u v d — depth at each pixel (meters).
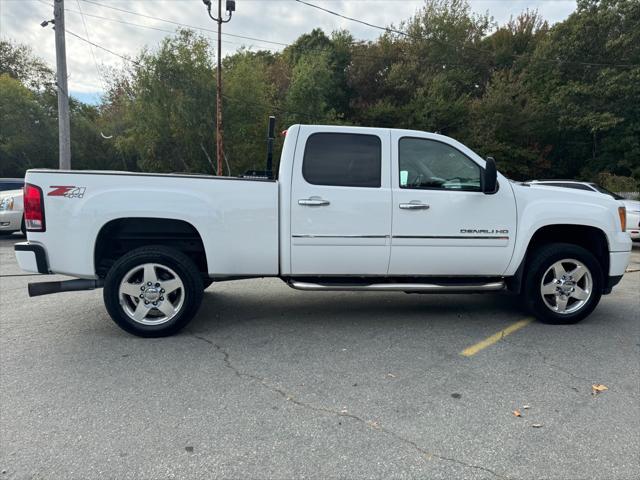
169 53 23.14
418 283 4.54
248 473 2.29
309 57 29.44
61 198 3.98
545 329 4.57
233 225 4.21
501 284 4.58
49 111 31.42
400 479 2.25
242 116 25.09
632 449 2.51
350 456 2.43
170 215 4.08
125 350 3.95
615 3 25.86
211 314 5.08
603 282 4.73
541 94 30.44
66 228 4.00
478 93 34.69
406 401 3.05
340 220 4.29
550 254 4.55
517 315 5.05
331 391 3.19
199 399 3.06
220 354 3.87
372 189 4.32
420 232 4.38
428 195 4.37
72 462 2.36
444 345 4.10
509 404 3.01
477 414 2.88
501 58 35.66
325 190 4.26
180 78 23.41
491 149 28.95
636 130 26.14
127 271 4.10
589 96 26.55
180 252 4.24
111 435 2.62
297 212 4.25
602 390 3.22
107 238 4.28
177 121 24.03
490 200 4.45
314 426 2.73
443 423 2.77
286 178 4.25
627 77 24.84
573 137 29.77
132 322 4.17
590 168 29.20
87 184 4.02
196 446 2.52
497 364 3.67
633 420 2.82
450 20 35.31
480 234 4.45
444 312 5.17
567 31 28.22
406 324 4.72
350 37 36.84
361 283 4.48
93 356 3.81
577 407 2.97
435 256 4.44
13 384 3.27
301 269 4.36
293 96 27.83
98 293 6.11
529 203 4.55
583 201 4.67
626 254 4.77
